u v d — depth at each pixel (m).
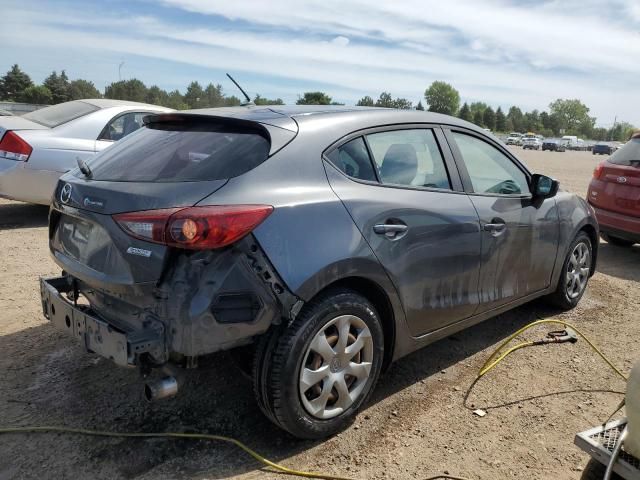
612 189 7.12
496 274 3.88
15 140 6.79
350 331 2.96
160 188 2.59
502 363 3.94
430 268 3.31
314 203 2.76
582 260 4.97
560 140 93.31
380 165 3.21
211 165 2.70
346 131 3.11
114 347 2.54
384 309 3.18
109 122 7.50
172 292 2.46
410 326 3.29
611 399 3.48
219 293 2.46
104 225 2.64
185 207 2.46
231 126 2.97
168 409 3.18
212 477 2.63
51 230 3.30
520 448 2.96
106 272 2.68
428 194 3.38
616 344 4.34
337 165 2.99
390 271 3.04
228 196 2.54
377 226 2.98
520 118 156.00
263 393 2.70
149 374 2.57
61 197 3.05
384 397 3.42
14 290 4.92
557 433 3.10
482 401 3.42
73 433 2.92
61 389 3.34
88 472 2.63
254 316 2.54
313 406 2.80
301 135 2.91
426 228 3.25
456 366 3.88
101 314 2.85
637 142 7.14
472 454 2.89
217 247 2.45
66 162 7.05
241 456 2.79
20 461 2.69
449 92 134.62
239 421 3.10
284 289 2.59
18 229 7.24
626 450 2.18
